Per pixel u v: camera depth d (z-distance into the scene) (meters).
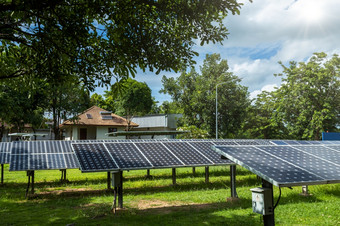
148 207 8.99
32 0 5.95
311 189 11.19
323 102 36.91
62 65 8.05
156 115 50.22
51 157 12.09
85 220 7.54
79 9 7.18
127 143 12.13
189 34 7.52
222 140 15.51
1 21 7.27
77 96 41.22
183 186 12.87
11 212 8.65
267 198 5.06
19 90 9.42
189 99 42.44
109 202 9.78
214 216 7.65
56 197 10.98
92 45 7.93
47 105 42.00
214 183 13.64
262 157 6.06
